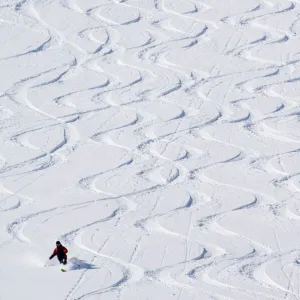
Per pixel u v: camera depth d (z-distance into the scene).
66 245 40.00
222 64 62.34
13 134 52.56
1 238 40.81
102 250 39.28
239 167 48.81
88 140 52.03
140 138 52.31
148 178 47.38
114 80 59.97
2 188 46.06
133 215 43.09
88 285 35.81
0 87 58.50
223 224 42.25
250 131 53.47
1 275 36.75
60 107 56.09
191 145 51.44
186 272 37.34
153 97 57.62
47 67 61.56
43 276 36.59
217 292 35.50
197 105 56.62
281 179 47.41
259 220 42.75
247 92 58.50
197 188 46.25
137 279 36.62
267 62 62.78
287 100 57.47
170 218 42.75
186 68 61.66
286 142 52.06
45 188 46.12
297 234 41.38
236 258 38.84
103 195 45.28
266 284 36.59
